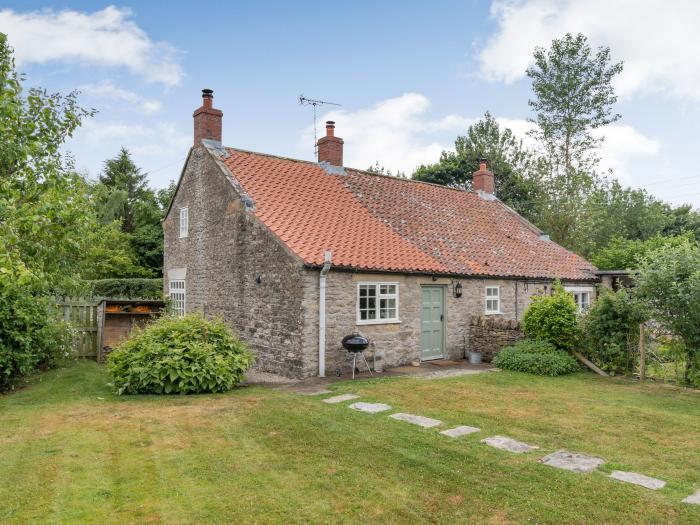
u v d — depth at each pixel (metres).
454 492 5.75
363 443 7.34
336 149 19.36
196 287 18.14
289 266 13.40
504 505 5.44
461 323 16.61
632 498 5.61
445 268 15.87
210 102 18.05
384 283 14.55
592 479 6.13
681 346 12.07
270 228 14.08
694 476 6.30
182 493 5.65
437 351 16.09
